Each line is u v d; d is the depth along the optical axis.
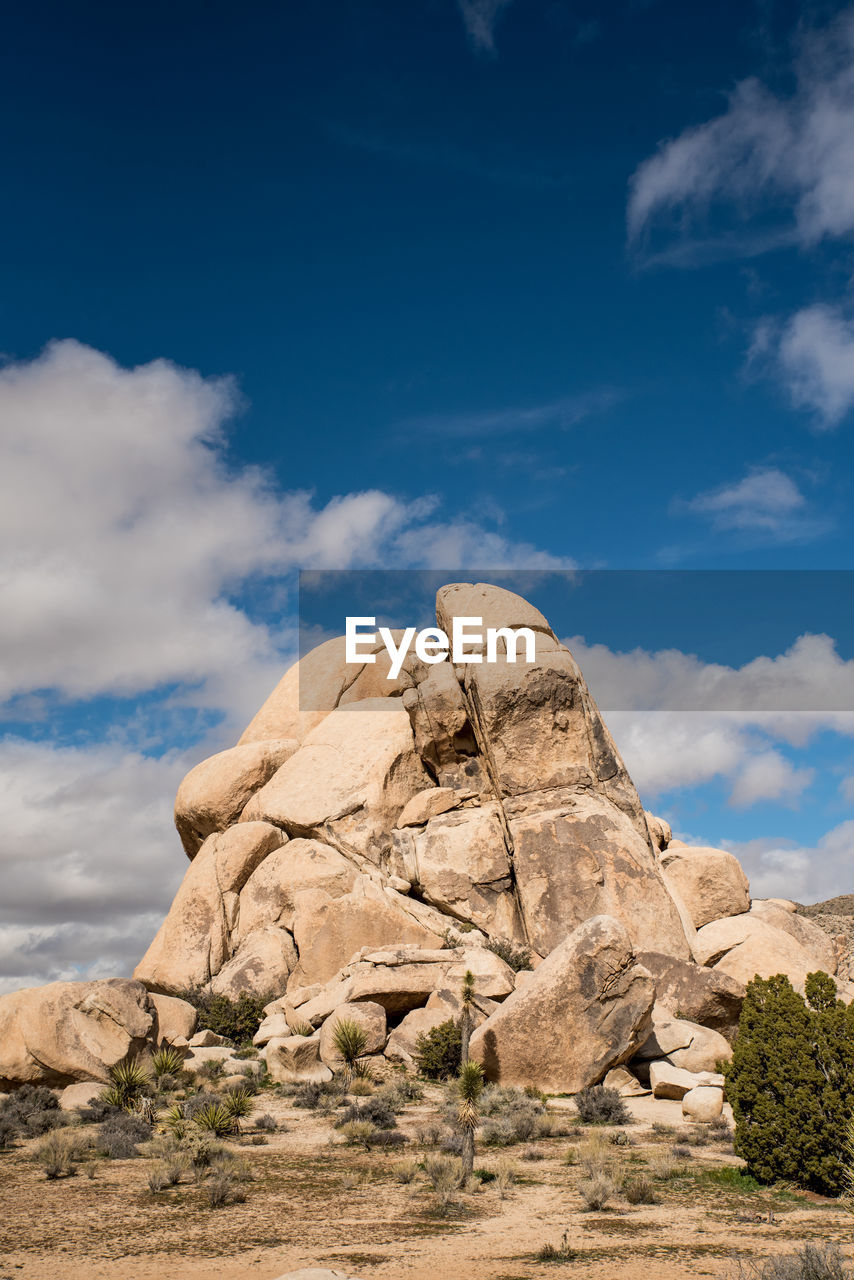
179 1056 30.28
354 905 38.19
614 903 38.22
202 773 50.47
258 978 38.84
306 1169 19.16
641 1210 15.84
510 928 39.50
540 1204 16.33
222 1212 15.95
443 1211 15.84
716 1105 24.45
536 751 42.81
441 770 46.81
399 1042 31.23
